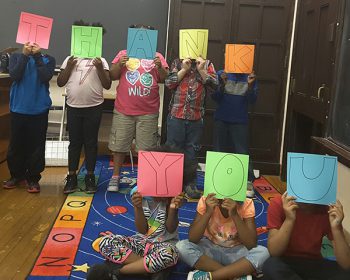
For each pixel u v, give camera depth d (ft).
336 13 9.95
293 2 14.05
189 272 7.05
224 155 6.67
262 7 14.14
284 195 6.11
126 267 6.83
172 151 7.16
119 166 11.68
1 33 14.69
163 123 14.80
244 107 12.21
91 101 11.03
